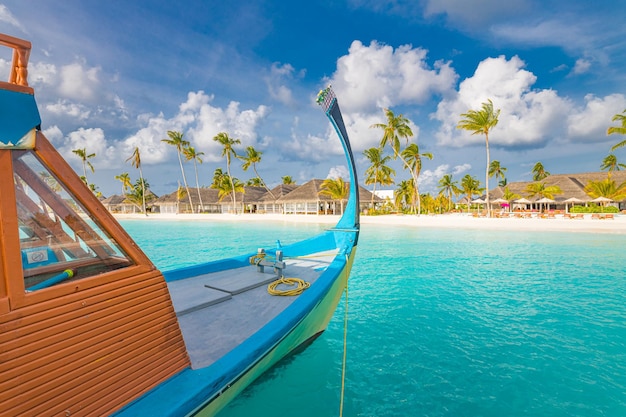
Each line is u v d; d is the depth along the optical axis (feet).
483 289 27.55
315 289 13.84
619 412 11.68
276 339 10.18
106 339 6.22
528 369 14.64
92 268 6.45
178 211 201.36
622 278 31.17
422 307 22.90
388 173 156.04
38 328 5.29
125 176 249.55
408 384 13.61
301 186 162.61
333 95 16.67
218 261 19.65
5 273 5.07
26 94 5.65
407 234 71.72
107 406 6.11
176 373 7.55
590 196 145.28
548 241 57.77
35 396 5.17
